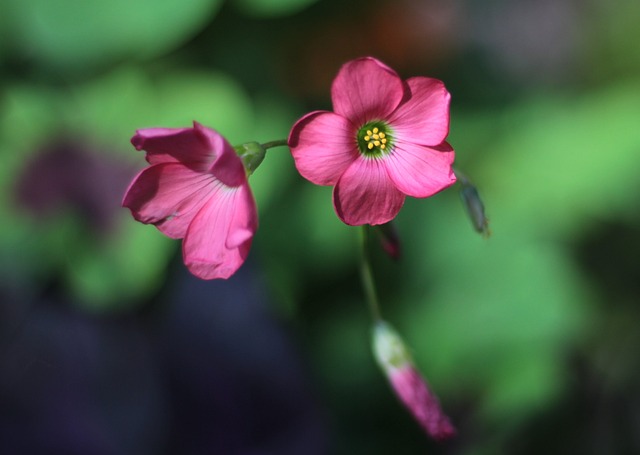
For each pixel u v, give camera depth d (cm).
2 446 41
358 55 45
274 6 40
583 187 44
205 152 32
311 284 43
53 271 41
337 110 31
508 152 45
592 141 45
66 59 41
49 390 42
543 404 42
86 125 41
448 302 43
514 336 43
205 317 42
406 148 32
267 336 42
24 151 41
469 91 48
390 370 36
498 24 58
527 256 43
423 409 36
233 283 42
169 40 40
